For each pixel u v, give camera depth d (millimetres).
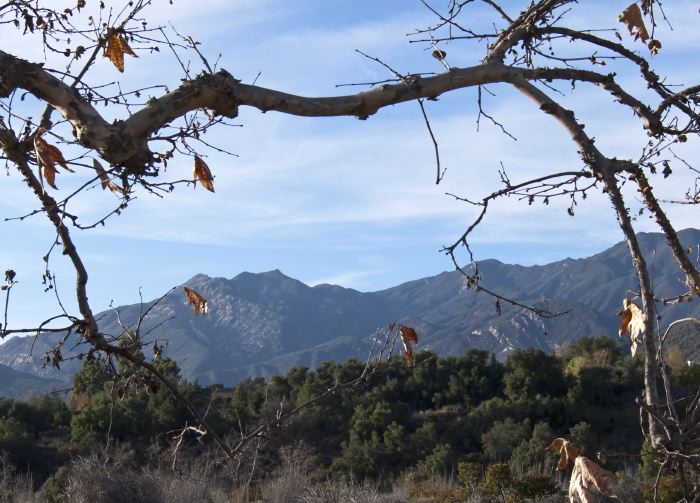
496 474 18453
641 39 3551
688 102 3607
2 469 20281
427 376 30500
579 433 23797
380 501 18766
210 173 2754
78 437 20641
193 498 13000
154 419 18328
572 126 3244
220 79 2674
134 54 3020
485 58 3383
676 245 3484
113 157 2529
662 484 9375
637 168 3301
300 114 2822
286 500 15461
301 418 24547
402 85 2977
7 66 2469
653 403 3027
